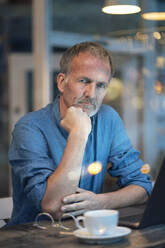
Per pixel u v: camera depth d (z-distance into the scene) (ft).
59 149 5.41
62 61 5.44
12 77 17.99
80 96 5.20
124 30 15.34
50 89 14.05
